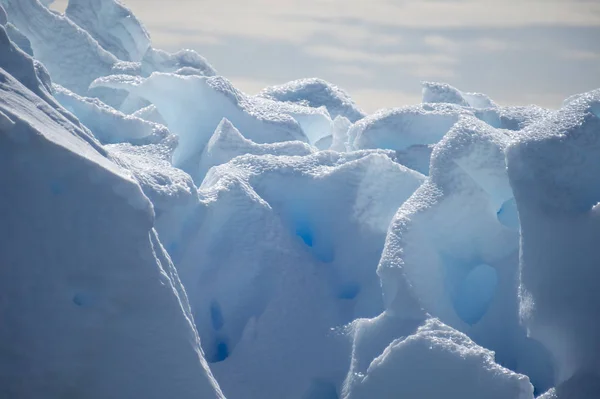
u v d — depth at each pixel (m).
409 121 12.08
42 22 16.30
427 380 7.77
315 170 10.74
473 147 9.55
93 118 11.62
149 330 6.56
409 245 8.90
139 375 6.49
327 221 10.32
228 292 9.46
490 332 8.84
